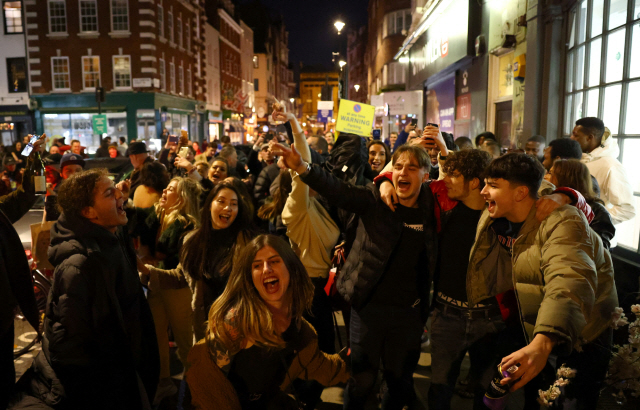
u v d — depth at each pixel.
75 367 2.52
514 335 2.73
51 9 26.84
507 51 9.51
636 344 2.86
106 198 2.64
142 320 2.92
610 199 4.34
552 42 7.13
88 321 2.53
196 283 3.42
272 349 2.23
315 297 3.60
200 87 36.47
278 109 3.44
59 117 27.56
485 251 2.73
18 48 27.16
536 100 7.50
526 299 2.43
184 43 33.06
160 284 3.56
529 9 7.65
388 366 3.04
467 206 2.91
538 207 2.40
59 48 26.98
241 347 2.22
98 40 26.88
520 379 1.89
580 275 2.09
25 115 27.39
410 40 19.25
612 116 5.51
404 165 2.81
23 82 27.42
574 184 3.36
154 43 27.38
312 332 2.45
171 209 4.07
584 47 6.33
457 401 3.82
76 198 2.59
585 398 2.75
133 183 5.64
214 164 5.89
